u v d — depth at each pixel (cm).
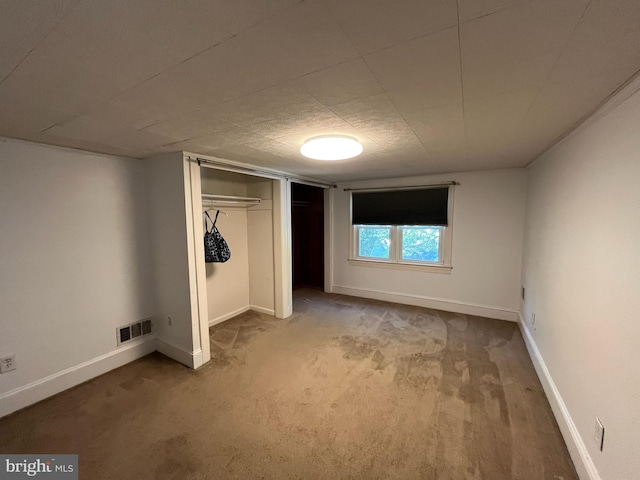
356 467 156
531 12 72
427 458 161
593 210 151
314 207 520
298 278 541
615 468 122
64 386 226
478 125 169
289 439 176
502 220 354
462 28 79
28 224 207
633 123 116
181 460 161
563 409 180
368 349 291
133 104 133
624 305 120
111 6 68
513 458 161
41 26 76
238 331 337
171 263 264
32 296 211
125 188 262
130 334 271
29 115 148
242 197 357
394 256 438
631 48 89
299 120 158
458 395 216
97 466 158
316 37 83
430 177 391
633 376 112
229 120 157
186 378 242
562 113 150
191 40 84
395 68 102
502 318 364
